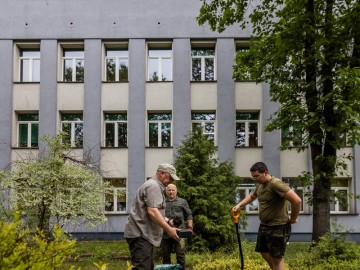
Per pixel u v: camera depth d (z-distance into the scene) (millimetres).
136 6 22156
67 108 21859
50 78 21891
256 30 15484
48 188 13008
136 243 5703
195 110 21812
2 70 21891
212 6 15547
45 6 22188
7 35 22031
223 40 21953
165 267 5961
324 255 8727
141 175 21281
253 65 15180
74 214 13078
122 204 21391
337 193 13648
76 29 22078
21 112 22125
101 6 22156
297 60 13820
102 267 3107
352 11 13281
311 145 13945
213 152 15094
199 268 9766
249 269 9008
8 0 22172
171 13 22094
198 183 14367
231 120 21562
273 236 6934
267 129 14578
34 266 2904
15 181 13266
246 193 21375
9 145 21516
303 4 13430
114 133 22062
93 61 21969
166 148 21500
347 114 12812
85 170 14211
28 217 12906
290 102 14320
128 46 22141
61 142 14211
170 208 9656
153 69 22547
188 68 21859
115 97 21844
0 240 3031
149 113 22156
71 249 3334
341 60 13492
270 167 21156
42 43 22031
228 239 13938
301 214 20953
